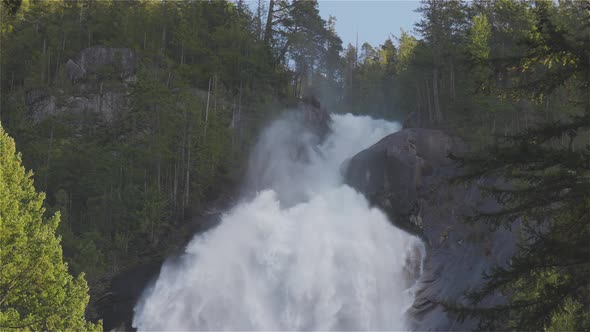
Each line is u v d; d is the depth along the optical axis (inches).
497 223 468.4
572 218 466.9
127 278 2011.6
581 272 445.1
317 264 2079.2
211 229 2198.6
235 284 2037.4
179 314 1968.5
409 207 2235.5
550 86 489.7
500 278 443.5
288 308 2004.2
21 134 2783.0
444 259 1995.6
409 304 1942.7
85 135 2837.1
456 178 473.4
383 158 2329.0
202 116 2802.7
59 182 2508.6
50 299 1043.3
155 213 2218.3
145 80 2755.9
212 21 3882.9
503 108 2508.6
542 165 446.9
